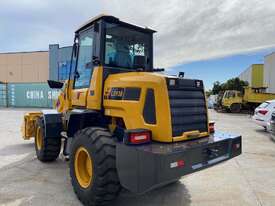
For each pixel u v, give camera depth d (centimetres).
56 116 576
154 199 420
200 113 412
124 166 342
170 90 368
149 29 495
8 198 413
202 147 357
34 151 717
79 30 498
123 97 394
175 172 319
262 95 2497
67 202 402
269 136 1048
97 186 358
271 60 3266
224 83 5538
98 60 431
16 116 1731
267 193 451
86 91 461
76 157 405
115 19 440
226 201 416
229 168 593
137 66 470
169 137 354
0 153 695
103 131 383
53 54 2897
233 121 1692
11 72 3800
